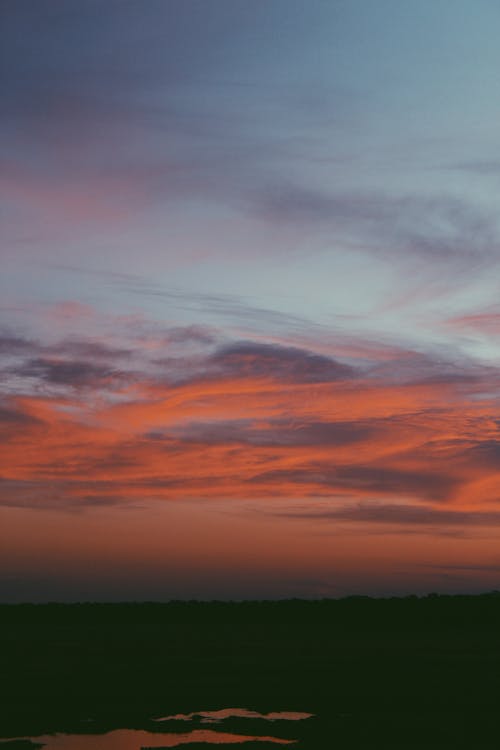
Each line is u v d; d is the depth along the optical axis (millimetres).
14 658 78312
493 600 147750
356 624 135875
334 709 50000
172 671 67562
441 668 69250
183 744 40375
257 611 158750
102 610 166875
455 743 39812
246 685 59156
